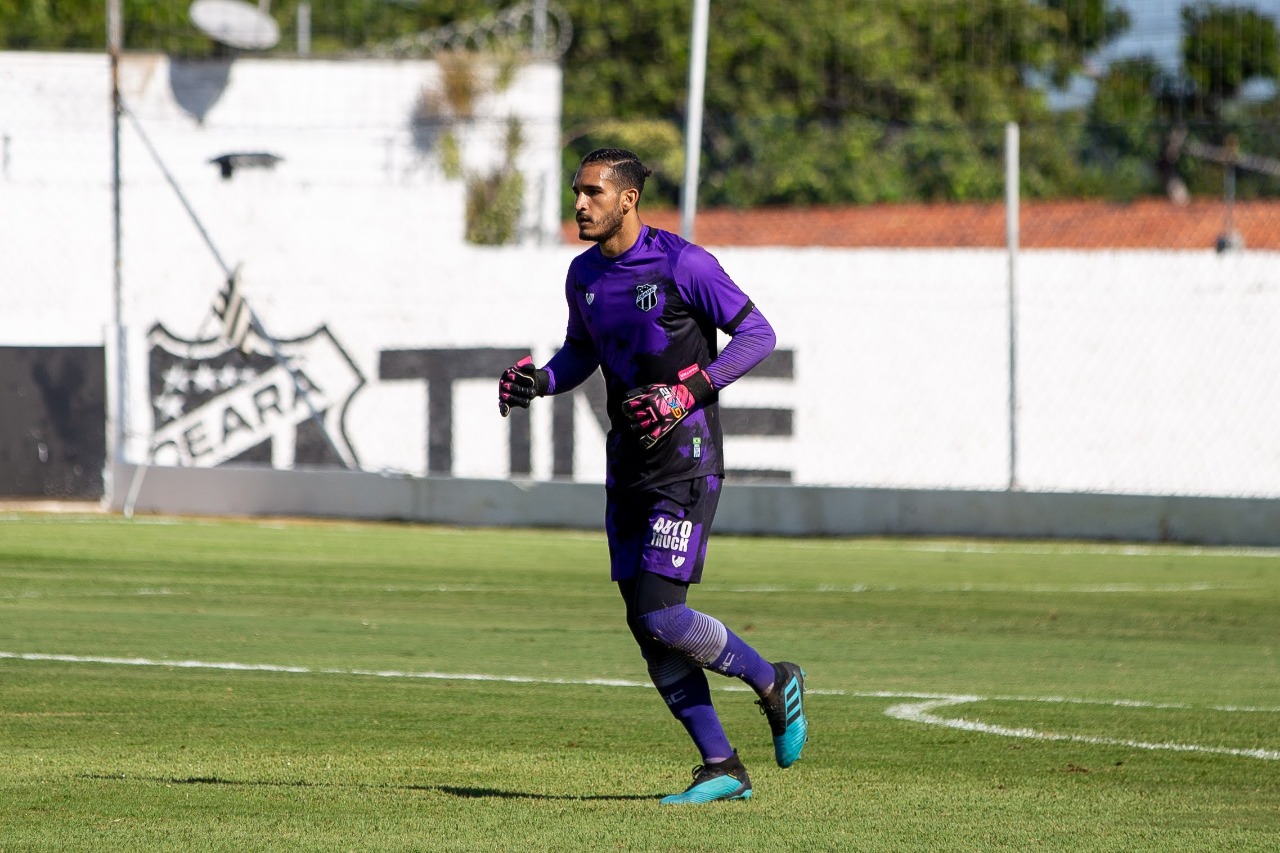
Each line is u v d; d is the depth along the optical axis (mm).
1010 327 58625
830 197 116562
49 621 32156
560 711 23203
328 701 23719
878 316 59906
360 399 61938
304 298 62406
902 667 28469
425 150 81875
